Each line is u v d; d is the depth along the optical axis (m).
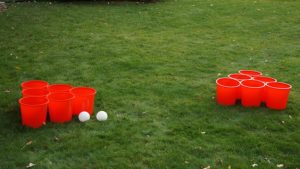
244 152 4.41
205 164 4.22
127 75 6.11
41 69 6.25
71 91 5.00
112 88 5.68
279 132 4.76
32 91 4.97
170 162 4.24
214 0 11.39
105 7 10.26
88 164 4.20
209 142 4.56
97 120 4.89
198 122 4.91
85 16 9.24
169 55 6.95
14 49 7.00
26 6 10.11
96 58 6.72
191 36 8.05
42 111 4.66
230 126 4.84
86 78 5.97
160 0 11.26
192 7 10.46
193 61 6.73
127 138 4.59
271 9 10.44
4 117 4.87
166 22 8.98
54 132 4.64
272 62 6.79
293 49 7.46
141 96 5.47
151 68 6.39
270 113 5.13
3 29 8.02
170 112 5.12
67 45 7.28
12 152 4.31
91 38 7.70
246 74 5.72
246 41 7.85
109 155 4.31
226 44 7.63
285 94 5.14
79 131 4.67
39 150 4.37
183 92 5.62
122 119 4.94
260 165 4.23
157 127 4.80
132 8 10.20
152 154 4.34
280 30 8.62
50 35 7.79
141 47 7.30
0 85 5.68
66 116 4.80
